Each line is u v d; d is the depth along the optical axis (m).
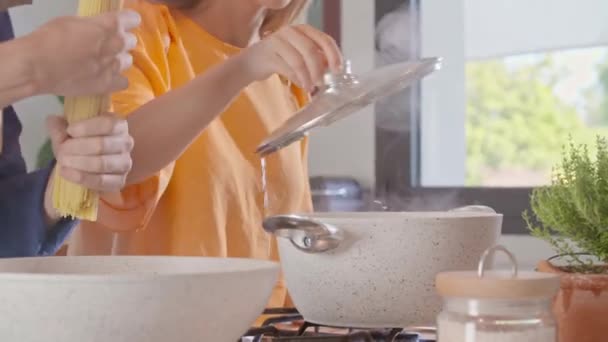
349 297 1.01
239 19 1.78
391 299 1.00
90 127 1.08
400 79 1.04
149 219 1.59
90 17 0.97
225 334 0.79
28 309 0.73
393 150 2.85
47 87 0.98
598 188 0.94
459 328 0.68
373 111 2.87
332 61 1.17
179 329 0.75
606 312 0.88
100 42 0.97
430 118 2.95
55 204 1.12
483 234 1.01
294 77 1.26
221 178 1.65
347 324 1.03
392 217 1.10
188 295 0.74
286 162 1.76
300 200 1.83
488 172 3.03
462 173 3.02
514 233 2.69
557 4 2.92
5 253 1.37
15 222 1.38
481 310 0.68
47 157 2.59
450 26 2.96
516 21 2.97
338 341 0.94
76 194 1.10
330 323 1.04
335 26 2.87
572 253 0.97
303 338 0.94
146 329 0.74
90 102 1.09
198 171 1.62
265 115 1.76
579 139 2.97
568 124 2.99
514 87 3.03
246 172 1.71
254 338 0.97
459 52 2.98
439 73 2.95
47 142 2.59
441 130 2.97
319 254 1.01
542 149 3.01
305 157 1.89
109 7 1.04
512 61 3.03
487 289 0.67
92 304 0.72
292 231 0.99
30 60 0.94
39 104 2.60
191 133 1.41
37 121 2.60
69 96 1.05
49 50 0.95
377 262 0.99
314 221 0.96
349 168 2.90
